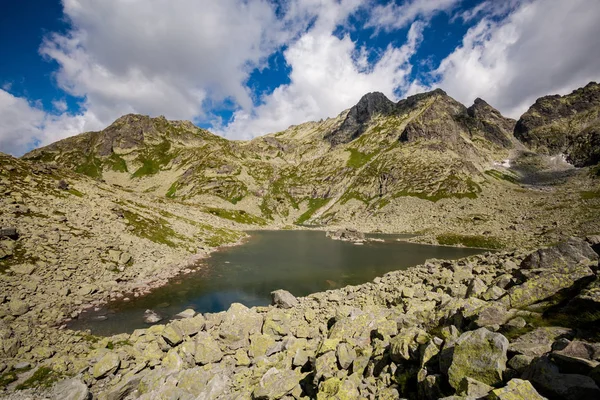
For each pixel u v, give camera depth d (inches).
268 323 821.9
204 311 1270.9
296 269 2151.8
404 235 5017.2
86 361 695.1
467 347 325.7
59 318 1051.3
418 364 394.0
